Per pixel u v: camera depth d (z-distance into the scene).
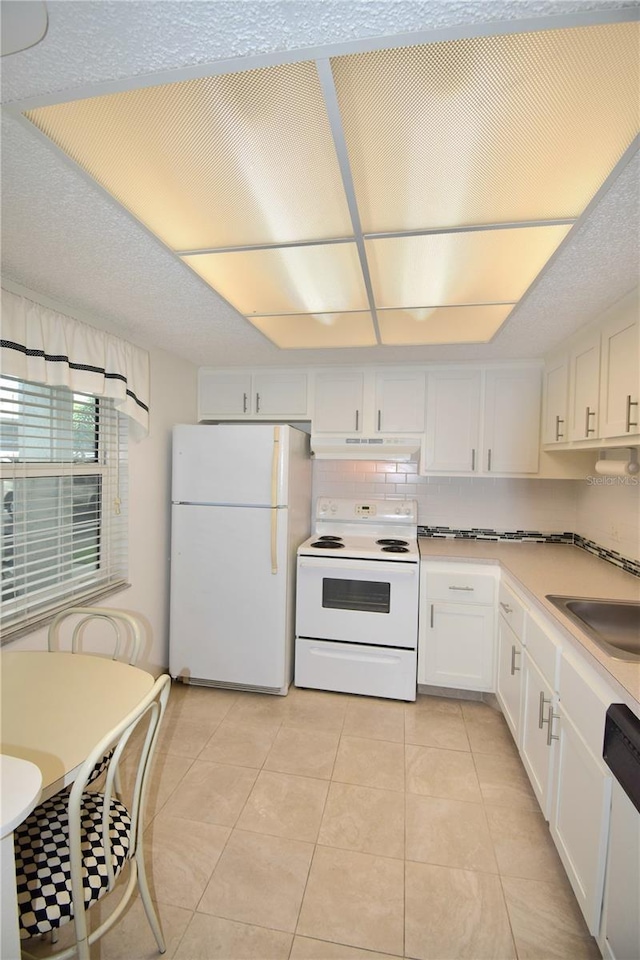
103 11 0.70
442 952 1.29
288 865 1.55
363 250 1.45
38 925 0.97
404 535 3.13
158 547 2.73
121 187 1.14
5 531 1.79
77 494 2.17
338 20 0.72
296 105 0.89
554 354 2.56
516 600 2.13
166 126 0.94
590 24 0.72
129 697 1.33
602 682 1.25
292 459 2.72
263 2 0.69
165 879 1.50
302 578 2.72
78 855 0.98
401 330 2.27
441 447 2.91
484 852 1.61
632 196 1.12
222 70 0.81
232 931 1.34
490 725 2.39
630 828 1.06
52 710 1.26
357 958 1.27
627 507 2.26
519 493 3.09
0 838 0.73
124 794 1.84
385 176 1.09
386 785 1.94
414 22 0.72
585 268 1.50
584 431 2.10
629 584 2.00
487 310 1.94
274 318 2.11
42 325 1.79
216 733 2.29
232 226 1.32
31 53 0.77
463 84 0.84
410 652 2.61
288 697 2.66
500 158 1.02
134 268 1.59
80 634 2.10
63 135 0.97
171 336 2.40
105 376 2.15
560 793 1.49
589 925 1.24
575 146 0.98
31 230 1.34
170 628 2.76
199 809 1.79
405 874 1.52
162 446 2.75
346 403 3.02
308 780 1.96
